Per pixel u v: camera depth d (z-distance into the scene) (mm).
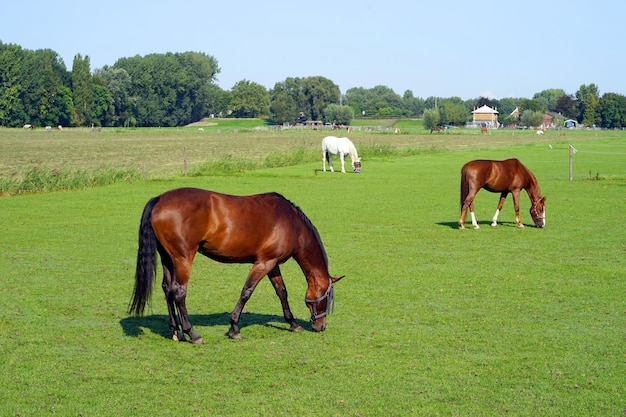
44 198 25641
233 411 6910
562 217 21312
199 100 183500
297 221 9469
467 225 19922
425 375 7922
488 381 7738
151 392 7395
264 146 74500
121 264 14352
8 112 142250
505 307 11000
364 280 12961
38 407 6980
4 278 12938
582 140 88188
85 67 154125
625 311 10734
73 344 9055
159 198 8914
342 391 7438
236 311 9305
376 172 37656
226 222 8961
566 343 9109
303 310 11117
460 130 150125
